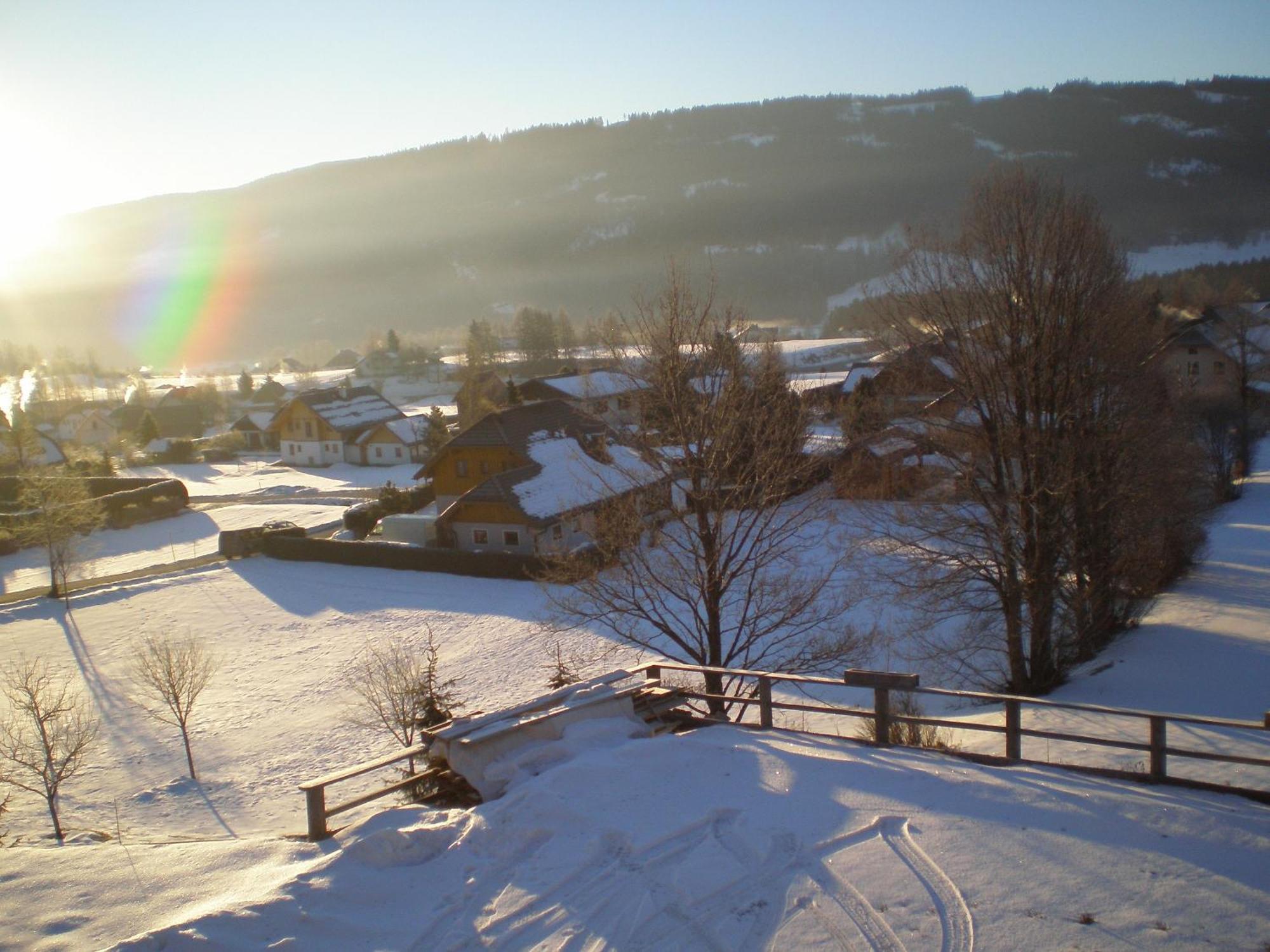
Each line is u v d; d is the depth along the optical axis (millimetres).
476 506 42844
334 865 7988
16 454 79562
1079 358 20125
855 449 23469
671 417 19797
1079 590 21219
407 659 23797
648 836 8117
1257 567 30281
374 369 155125
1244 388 49406
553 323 125000
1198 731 14570
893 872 7391
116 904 7977
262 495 68312
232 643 32812
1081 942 6418
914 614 26922
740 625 19219
